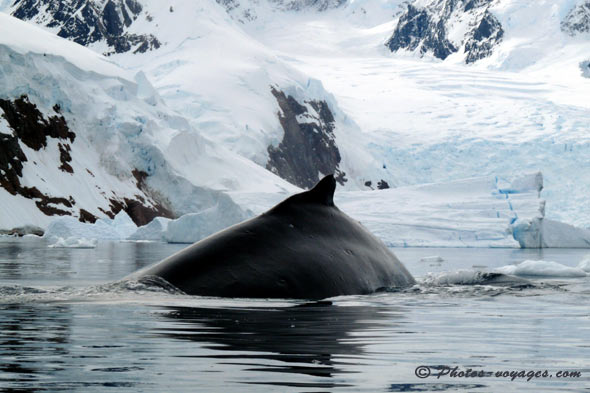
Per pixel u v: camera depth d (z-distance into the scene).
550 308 41.12
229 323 31.55
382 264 46.88
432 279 54.31
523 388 20.38
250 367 22.50
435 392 19.70
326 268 41.62
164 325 30.84
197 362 23.17
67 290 43.09
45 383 20.16
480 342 28.45
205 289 39.31
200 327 30.41
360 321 33.41
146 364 22.81
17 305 37.16
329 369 22.45
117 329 29.78
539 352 26.27
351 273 43.06
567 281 64.38
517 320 35.62
